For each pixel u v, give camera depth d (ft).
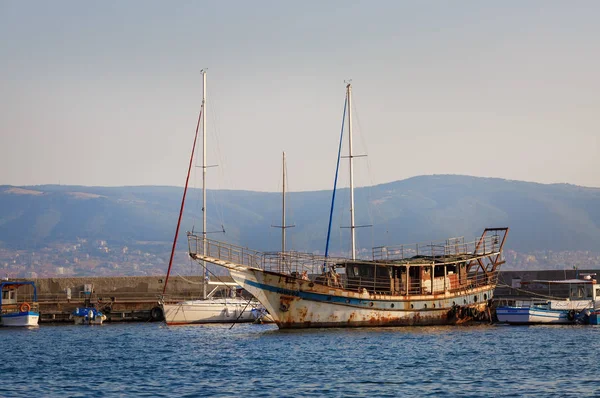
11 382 178.29
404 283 275.59
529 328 281.74
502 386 167.53
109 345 248.93
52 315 351.25
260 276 263.08
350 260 273.54
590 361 198.90
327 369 189.67
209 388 168.25
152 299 373.61
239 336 261.85
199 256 263.29
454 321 283.18
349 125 340.59
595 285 306.35
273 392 163.12
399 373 183.83
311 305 263.49
